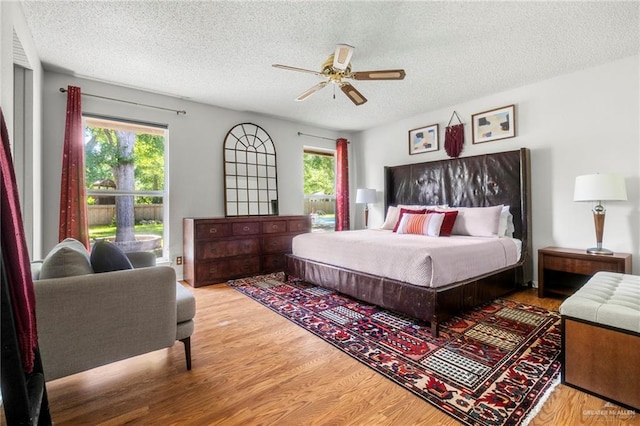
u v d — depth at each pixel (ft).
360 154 18.03
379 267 8.38
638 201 9.01
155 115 11.85
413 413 4.46
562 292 9.66
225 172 13.57
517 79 10.66
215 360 6.06
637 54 8.91
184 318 5.71
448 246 8.14
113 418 4.39
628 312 4.54
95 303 4.69
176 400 4.81
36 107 8.40
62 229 9.41
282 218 13.97
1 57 4.92
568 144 10.29
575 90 10.10
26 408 3.00
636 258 9.05
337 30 7.51
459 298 7.54
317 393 4.98
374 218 17.20
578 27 7.44
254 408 4.61
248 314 8.60
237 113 14.07
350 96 9.11
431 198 14.03
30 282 3.52
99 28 7.36
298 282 12.04
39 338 4.28
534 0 6.41
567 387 5.01
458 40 8.00
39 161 8.99
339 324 7.79
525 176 10.96
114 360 4.87
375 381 5.29
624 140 9.21
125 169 11.64
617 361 4.57
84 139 10.76
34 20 7.00
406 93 11.92
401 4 6.53
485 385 5.09
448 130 13.38
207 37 7.80
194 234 11.56
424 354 6.19
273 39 7.91
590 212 9.91
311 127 16.81
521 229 11.08
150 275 5.17
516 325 7.58
